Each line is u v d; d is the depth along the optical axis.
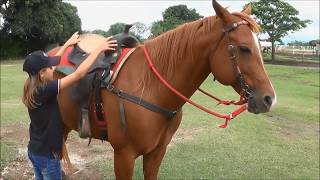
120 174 3.33
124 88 3.18
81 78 3.18
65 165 5.10
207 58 2.99
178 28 3.13
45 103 2.97
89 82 3.30
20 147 5.97
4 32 27.70
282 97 12.96
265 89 2.76
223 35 2.86
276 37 29.22
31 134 3.10
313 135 8.04
